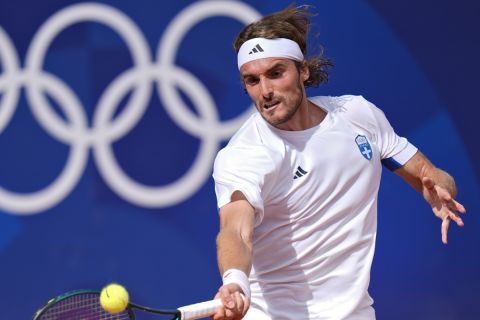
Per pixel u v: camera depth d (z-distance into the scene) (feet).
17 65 75.46
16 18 75.46
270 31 40.32
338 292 42.27
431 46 76.48
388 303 76.43
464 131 76.59
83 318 46.29
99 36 75.31
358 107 43.98
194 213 75.36
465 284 76.64
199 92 75.46
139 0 75.31
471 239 76.64
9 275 75.20
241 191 37.81
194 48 75.51
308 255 41.63
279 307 42.27
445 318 76.54
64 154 75.31
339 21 75.77
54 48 75.51
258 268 42.39
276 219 41.19
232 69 75.46
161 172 75.36
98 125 75.25
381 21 76.07
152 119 75.41
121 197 75.10
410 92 76.48
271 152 39.88
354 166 41.83
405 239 76.59
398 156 45.68
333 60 75.72
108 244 75.15
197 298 75.25
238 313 33.27
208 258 75.31
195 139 75.36
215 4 75.46
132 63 75.31
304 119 41.81
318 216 41.32
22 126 75.51
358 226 42.19
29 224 75.25
